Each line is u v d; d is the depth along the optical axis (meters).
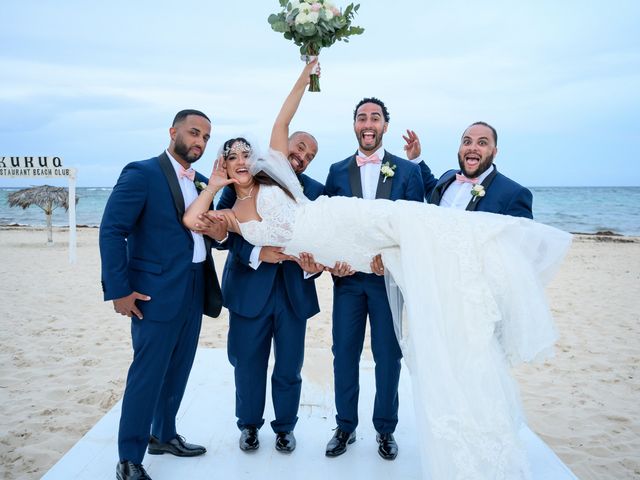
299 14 3.37
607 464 4.29
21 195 18.16
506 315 3.05
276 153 3.42
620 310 9.23
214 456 3.38
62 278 11.34
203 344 7.13
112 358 6.47
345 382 3.48
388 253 3.26
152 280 3.09
